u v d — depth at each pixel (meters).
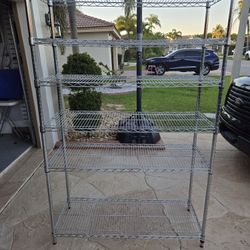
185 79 1.56
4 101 3.27
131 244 1.71
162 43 1.42
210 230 1.82
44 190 2.38
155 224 1.90
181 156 2.09
